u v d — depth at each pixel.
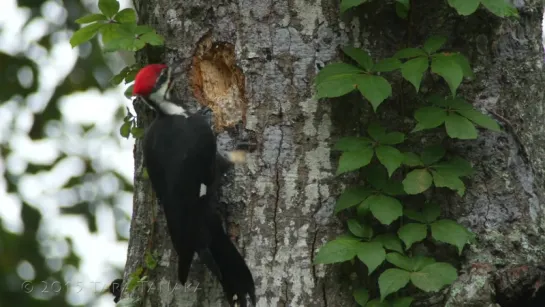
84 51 16.95
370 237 8.91
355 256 9.08
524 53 9.62
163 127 9.57
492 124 8.84
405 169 9.10
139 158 10.38
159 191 9.36
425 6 9.36
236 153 9.43
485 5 8.67
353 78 8.71
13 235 16.78
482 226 9.17
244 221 9.31
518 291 8.83
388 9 9.36
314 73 9.37
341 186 9.23
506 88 9.48
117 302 10.71
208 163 9.28
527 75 9.60
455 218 9.19
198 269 9.49
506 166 9.32
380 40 9.37
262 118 9.41
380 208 8.74
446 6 9.32
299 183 9.29
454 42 9.38
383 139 8.94
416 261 8.78
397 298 8.87
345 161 8.73
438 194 9.20
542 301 8.91
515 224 9.20
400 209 8.76
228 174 9.41
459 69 8.55
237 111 9.57
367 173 9.08
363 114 9.29
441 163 9.04
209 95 9.73
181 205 9.12
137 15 10.71
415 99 9.30
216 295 9.40
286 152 9.34
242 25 9.53
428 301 8.88
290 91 9.39
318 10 9.42
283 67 9.42
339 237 8.92
